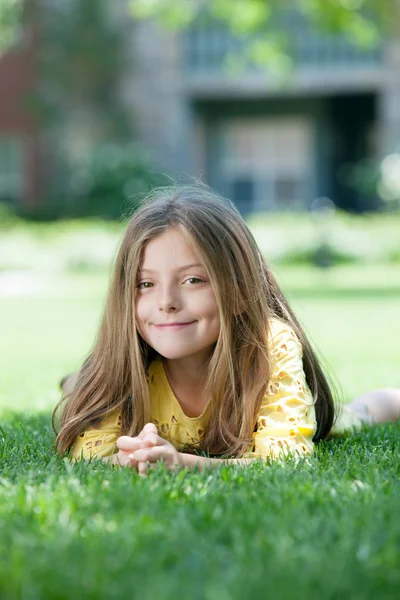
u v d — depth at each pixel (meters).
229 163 30.75
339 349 8.95
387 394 4.86
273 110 29.94
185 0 19.78
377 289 16.92
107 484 2.92
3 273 23.27
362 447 3.84
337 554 2.16
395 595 1.96
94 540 2.26
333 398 4.48
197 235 3.42
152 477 2.93
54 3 28.09
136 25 28.12
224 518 2.47
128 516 2.48
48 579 2.01
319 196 30.34
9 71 28.98
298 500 2.66
